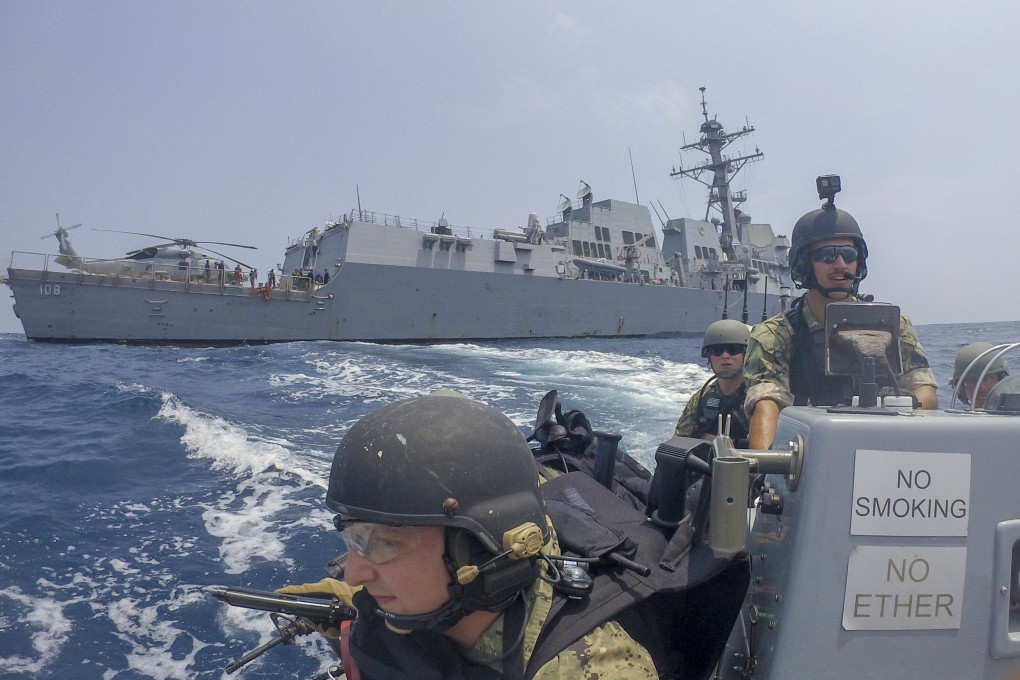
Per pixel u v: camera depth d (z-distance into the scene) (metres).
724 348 3.96
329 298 32.59
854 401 1.57
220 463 8.27
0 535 5.78
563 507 1.70
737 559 1.61
